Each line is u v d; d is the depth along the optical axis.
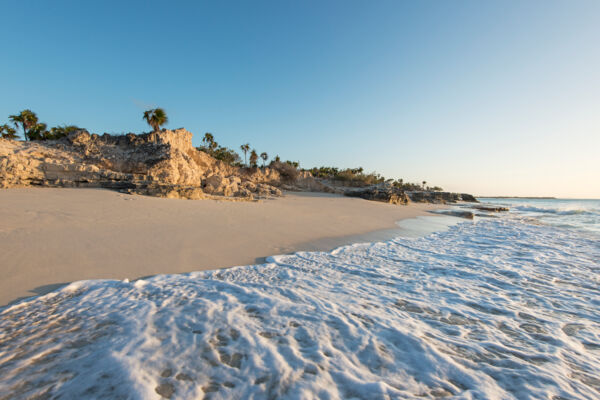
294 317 3.49
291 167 56.50
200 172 27.92
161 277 5.00
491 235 11.66
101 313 3.47
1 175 15.65
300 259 6.73
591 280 5.68
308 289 4.64
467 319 3.77
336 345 2.89
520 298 4.62
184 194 17.38
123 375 2.26
